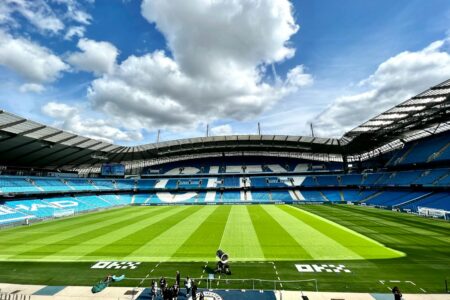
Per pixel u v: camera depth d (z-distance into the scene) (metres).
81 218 42.47
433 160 51.59
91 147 59.06
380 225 32.72
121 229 32.22
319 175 77.00
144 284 15.80
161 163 90.75
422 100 37.94
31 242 25.84
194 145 77.19
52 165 65.25
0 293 14.28
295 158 88.44
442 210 37.38
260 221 37.25
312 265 18.61
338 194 67.31
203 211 50.38
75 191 60.62
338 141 67.12
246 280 16.20
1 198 45.25
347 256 20.47
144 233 29.66
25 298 13.91
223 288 15.09
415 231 28.86
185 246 23.95
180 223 36.34
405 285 15.04
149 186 77.81
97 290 14.62
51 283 15.97
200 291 14.70
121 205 64.81
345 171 78.19
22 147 47.34
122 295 14.34
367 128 52.66
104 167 78.62
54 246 24.25
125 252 22.23
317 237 26.67
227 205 62.66
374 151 74.44
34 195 51.50
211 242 25.28
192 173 85.12
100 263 19.52
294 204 62.94
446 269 17.42
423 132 59.28
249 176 82.19
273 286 15.24
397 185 56.66
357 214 42.88
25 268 18.48
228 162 90.69
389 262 18.95
